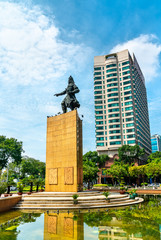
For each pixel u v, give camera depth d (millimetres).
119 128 99000
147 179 100375
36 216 16859
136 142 98500
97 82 109500
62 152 30062
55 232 12141
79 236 11281
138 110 108125
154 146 187500
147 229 12578
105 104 105875
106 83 107688
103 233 11773
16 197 22219
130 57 112750
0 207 18906
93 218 15898
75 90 34000
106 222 14555
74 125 29609
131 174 71062
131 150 85938
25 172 83688
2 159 63062
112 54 111500
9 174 66250
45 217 16406
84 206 21266
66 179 28484
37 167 91688
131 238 10711
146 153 118188
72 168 28156
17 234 11820
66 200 22203
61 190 28641
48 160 31266
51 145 31750
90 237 11047
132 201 26672
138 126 103188
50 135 32344
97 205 22047
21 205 21656
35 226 13555
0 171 64688
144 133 118688
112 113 101812
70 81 35656
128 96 102250
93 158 86562
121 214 17656
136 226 13359
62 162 29594
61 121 31625
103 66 111375
